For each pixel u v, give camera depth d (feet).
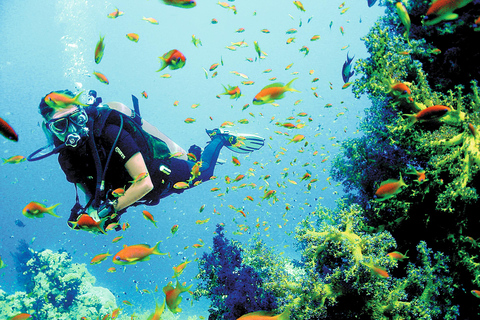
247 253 13.14
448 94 15.66
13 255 46.16
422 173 11.62
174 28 100.83
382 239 11.34
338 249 11.75
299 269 13.87
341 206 16.14
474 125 12.50
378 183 13.93
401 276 13.32
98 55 8.26
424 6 16.16
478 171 12.37
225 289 11.76
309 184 17.70
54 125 8.98
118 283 76.07
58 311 33.40
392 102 13.93
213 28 101.19
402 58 13.48
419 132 13.67
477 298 12.12
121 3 94.73
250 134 19.52
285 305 10.55
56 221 107.04
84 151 9.45
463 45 15.43
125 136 9.82
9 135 5.98
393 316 10.55
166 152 11.94
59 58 102.68
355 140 16.01
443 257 12.01
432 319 11.26
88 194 10.14
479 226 12.53
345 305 10.94
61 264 35.55
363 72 14.97
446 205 12.18
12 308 32.27
